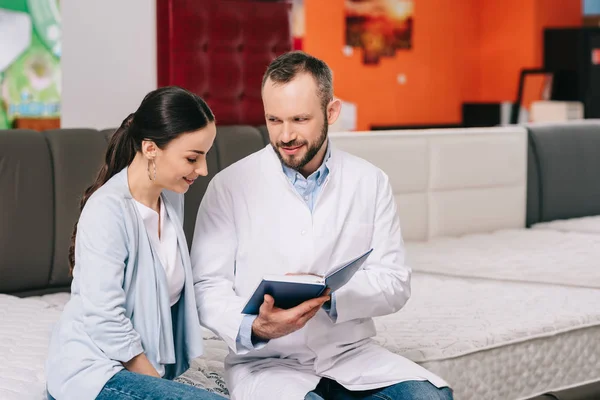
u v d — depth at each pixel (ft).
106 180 7.29
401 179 15.35
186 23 14.24
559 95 30.27
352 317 7.29
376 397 7.25
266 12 15.06
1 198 11.55
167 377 7.41
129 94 13.97
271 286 6.48
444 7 32.71
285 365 7.55
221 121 14.79
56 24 20.66
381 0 31.01
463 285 12.28
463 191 16.24
